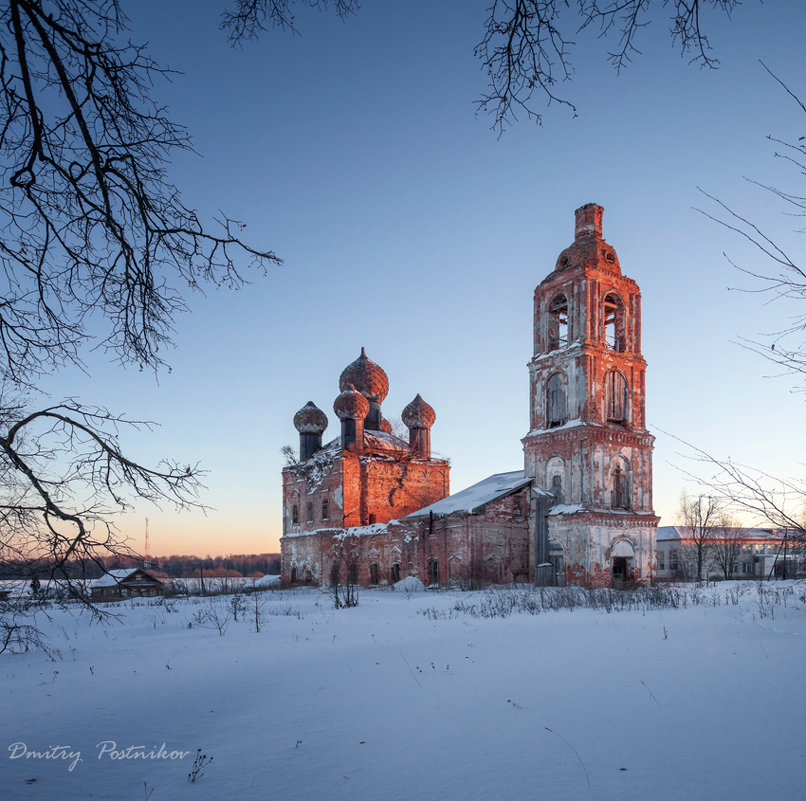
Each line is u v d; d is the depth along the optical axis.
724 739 5.79
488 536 41.16
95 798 5.04
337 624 17.81
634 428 41.59
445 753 5.80
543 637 12.61
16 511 5.22
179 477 5.80
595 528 38.16
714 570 67.94
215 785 5.27
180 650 13.34
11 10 3.94
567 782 4.96
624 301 42.78
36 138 4.36
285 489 59.12
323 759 5.84
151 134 4.77
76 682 9.96
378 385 61.94
